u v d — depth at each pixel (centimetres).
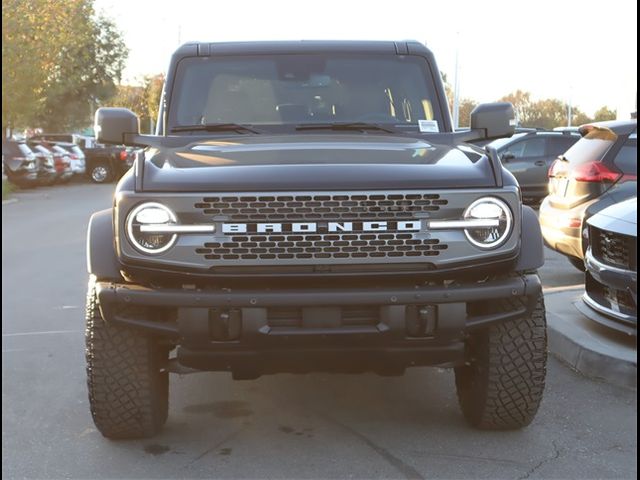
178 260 384
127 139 502
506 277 407
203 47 566
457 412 490
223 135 524
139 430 438
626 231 573
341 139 498
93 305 425
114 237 395
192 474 405
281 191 383
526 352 425
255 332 385
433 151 453
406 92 553
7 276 1020
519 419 443
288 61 558
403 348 397
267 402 515
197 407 506
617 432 457
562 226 846
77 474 407
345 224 384
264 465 415
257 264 383
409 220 387
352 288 389
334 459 421
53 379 571
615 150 814
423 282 397
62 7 3053
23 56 2669
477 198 390
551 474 400
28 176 2848
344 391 535
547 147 1764
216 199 382
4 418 490
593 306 621
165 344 438
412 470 406
